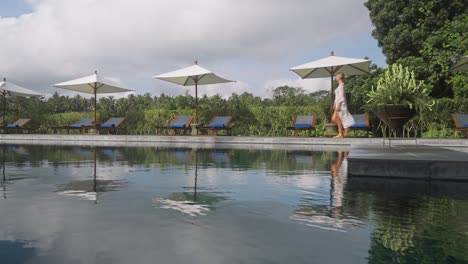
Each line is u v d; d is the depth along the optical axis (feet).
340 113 30.58
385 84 15.46
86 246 4.63
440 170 10.52
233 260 4.14
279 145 31.22
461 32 38.58
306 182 10.28
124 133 50.14
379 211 6.65
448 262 4.01
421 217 6.15
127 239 4.94
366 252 4.40
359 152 13.53
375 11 47.09
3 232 5.25
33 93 53.11
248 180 10.66
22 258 4.17
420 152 13.51
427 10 41.42
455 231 5.29
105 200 7.70
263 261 4.10
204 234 5.20
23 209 6.77
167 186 9.57
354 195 8.27
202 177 11.34
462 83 36.96
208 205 7.21
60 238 4.98
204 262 4.07
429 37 40.57
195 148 27.40
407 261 4.06
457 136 32.17
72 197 8.04
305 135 39.73
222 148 27.27
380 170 11.15
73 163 15.71
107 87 49.34
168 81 44.32
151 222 5.86
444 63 38.32
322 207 7.00
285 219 6.09
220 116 41.83
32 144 33.53
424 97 14.84
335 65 33.96
